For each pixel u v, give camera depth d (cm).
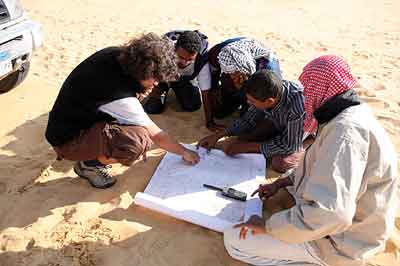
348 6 895
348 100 218
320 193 207
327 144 211
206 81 396
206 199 318
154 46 272
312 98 231
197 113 456
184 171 343
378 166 212
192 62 396
